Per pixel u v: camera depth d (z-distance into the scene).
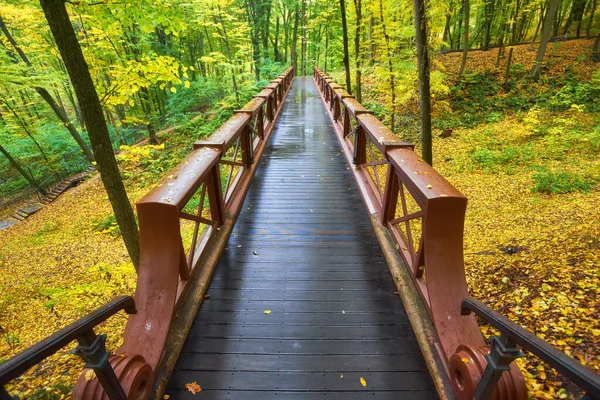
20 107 14.86
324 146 7.14
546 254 4.18
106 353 1.24
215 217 3.41
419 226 7.59
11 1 9.35
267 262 3.07
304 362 2.04
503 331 1.11
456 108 15.10
